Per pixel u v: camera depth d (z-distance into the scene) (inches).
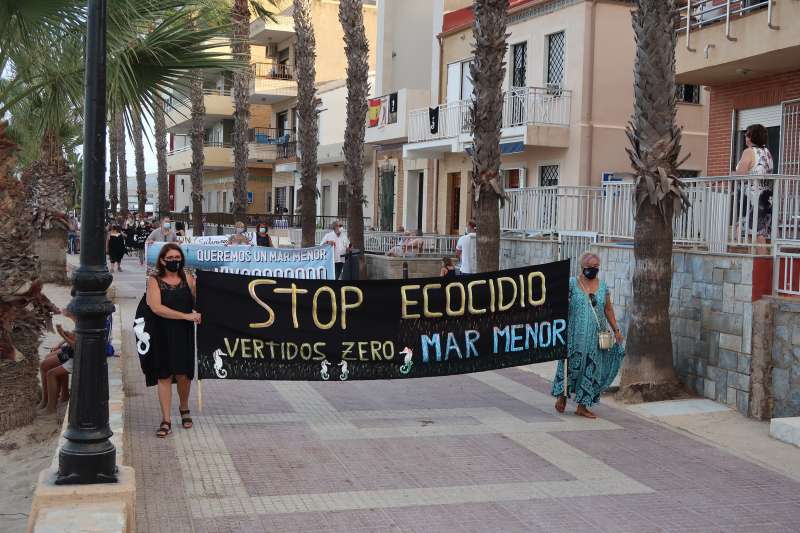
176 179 2524.6
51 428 382.9
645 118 399.9
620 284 485.7
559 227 597.6
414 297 372.5
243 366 351.9
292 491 260.2
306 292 359.6
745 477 291.7
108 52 368.8
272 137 1699.1
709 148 629.0
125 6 355.9
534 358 381.1
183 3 379.2
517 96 807.7
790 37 485.4
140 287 870.4
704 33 550.3
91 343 221.6
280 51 1723.7
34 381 390.0
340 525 233.6
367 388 421.7
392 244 920.9
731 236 401.7
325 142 1444.4
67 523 194.9
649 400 398.6
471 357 378.6
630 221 497.4
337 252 788.0
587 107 776.9
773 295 376.8
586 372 364.5
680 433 348.2
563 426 352.8
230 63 402.3
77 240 1497.3
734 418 371.2
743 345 380.2
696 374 411.5
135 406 363.9
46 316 391.5
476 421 356.8
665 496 268.8
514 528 236.5
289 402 383.6
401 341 371.9
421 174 1071.6
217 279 347.6
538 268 381.1
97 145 222.4
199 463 283.9
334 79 1679.4
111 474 220.5
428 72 1105.4
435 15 1014.4
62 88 381.4
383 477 277.1
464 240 674.8
